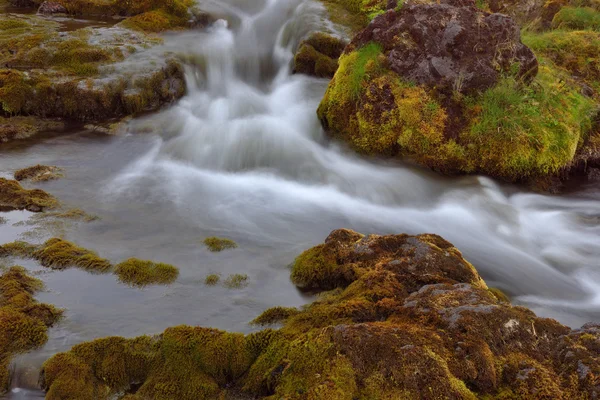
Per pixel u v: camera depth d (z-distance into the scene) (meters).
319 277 4.86
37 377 3.66
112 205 6.42
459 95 7.51
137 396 3.54
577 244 6.44
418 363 3.26
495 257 6.05
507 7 11.37
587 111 8.16
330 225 6.34
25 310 4.18
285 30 12.26
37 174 7.04
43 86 8.78
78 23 11.79
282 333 3.83
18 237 5.45
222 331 3.90
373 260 4.81
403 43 7.82
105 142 8.34
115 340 3.81
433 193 7.19
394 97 7.64
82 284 4.73
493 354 3.49
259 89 10.90
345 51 8.45
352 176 7.47
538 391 3.27
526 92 7.75
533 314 3.95
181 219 6.19
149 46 10.75
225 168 7.81
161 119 9.11
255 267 5.20
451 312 3.77
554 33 10.20
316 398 3.11
